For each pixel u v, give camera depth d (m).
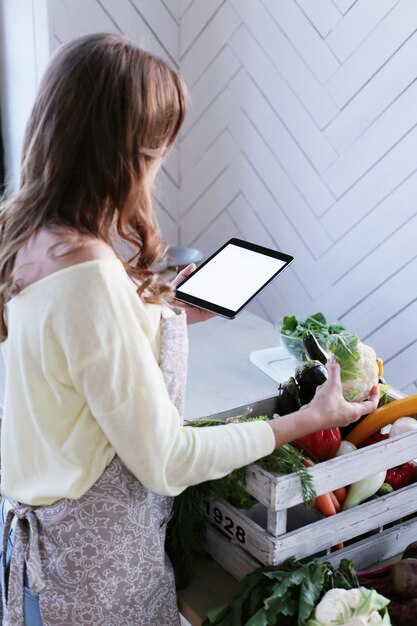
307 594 1.00
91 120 0.89
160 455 0.92
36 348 0.93
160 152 0.96
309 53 2.34
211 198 2.85
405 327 2.29
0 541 1.15
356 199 2.33
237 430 1.01
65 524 1.01
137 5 2.59
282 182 2.56
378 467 1.15
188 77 2.77
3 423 1.04
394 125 2.17
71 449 0.97
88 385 0.90
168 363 1.01
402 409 1.25
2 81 2.70
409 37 2.06
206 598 1.15
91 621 1.04
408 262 2.23
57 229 0.92
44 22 2.42
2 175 2.83
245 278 1.34
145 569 1.05
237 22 2.54
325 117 2.35
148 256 1.02
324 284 2.51
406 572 1.06
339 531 1.14
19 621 1.08
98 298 0.88
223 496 1.16
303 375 1.25
